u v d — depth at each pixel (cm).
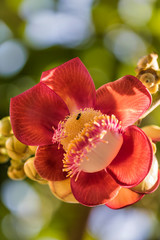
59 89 48
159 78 47
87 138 46
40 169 47
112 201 47
